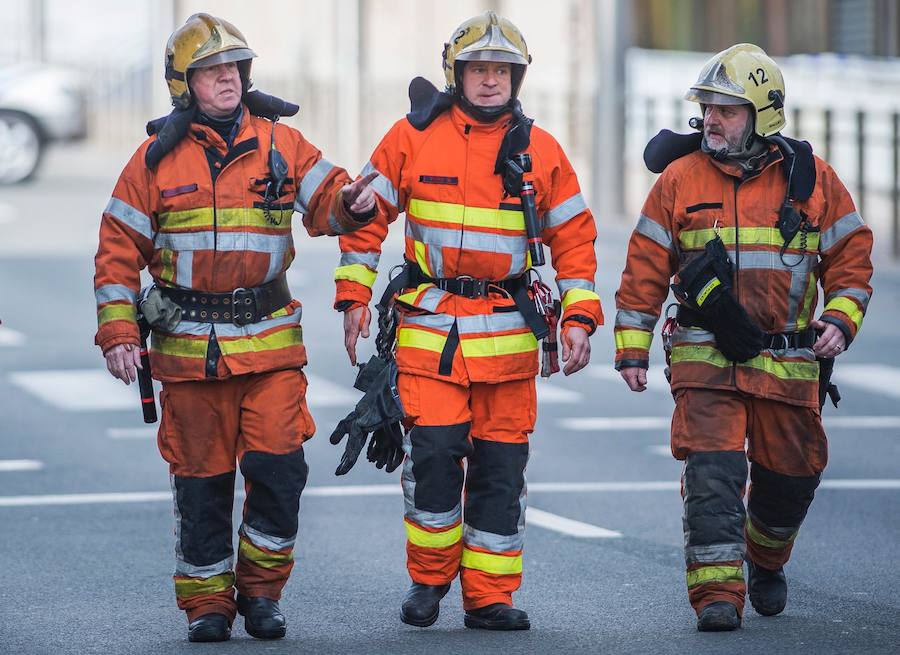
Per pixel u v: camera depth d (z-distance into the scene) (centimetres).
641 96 5816
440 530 1479
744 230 1473
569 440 2522
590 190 5991
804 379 1484
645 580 1686
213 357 1423
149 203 1433
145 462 2328
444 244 1478
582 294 1502
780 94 1473
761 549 1544
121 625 1502
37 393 2862
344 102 7325
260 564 1446
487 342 1471
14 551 1819
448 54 1475
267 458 1432
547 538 1892
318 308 3797
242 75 1452
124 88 9869
